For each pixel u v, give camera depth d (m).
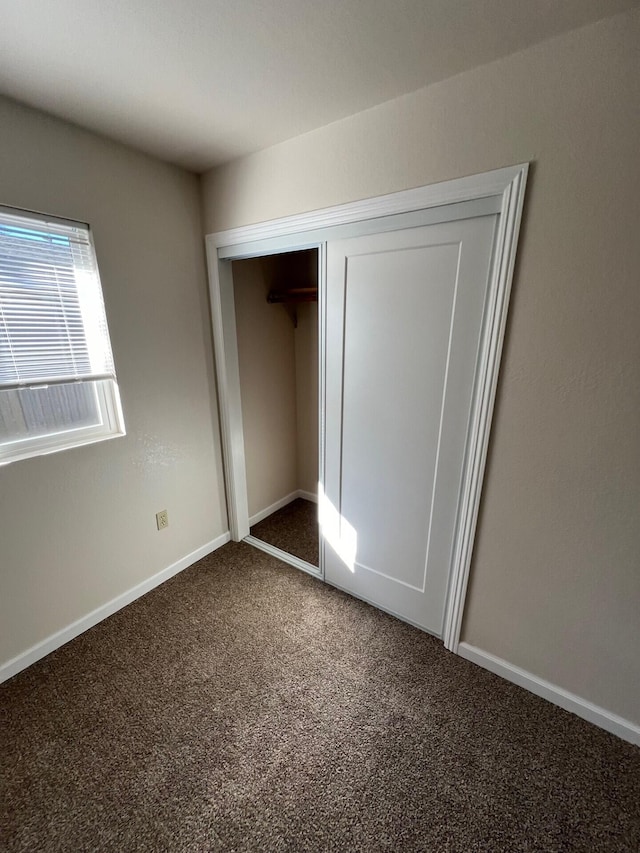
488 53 1.10
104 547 1.85
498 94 1.13
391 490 1.76
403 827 1.08
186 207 1.98
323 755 1.26
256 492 2.88
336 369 1.79
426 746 1.29
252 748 1.29
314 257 2.69
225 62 1.15
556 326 1.18
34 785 1.19
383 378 1.65
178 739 1.32
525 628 1.46
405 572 1.81
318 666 1.62
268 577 2.23
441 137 1.26
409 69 1.17
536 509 1.34
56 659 1.65
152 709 1.43
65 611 1.73
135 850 1.03
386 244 1.49
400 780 1.19
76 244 1.59
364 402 1.74
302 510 3.12
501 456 1.37
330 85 1.25
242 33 1.03
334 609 1.96
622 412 1.13
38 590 1.62
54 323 1.56
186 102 1.36
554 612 1.38
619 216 1.03
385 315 1.57
